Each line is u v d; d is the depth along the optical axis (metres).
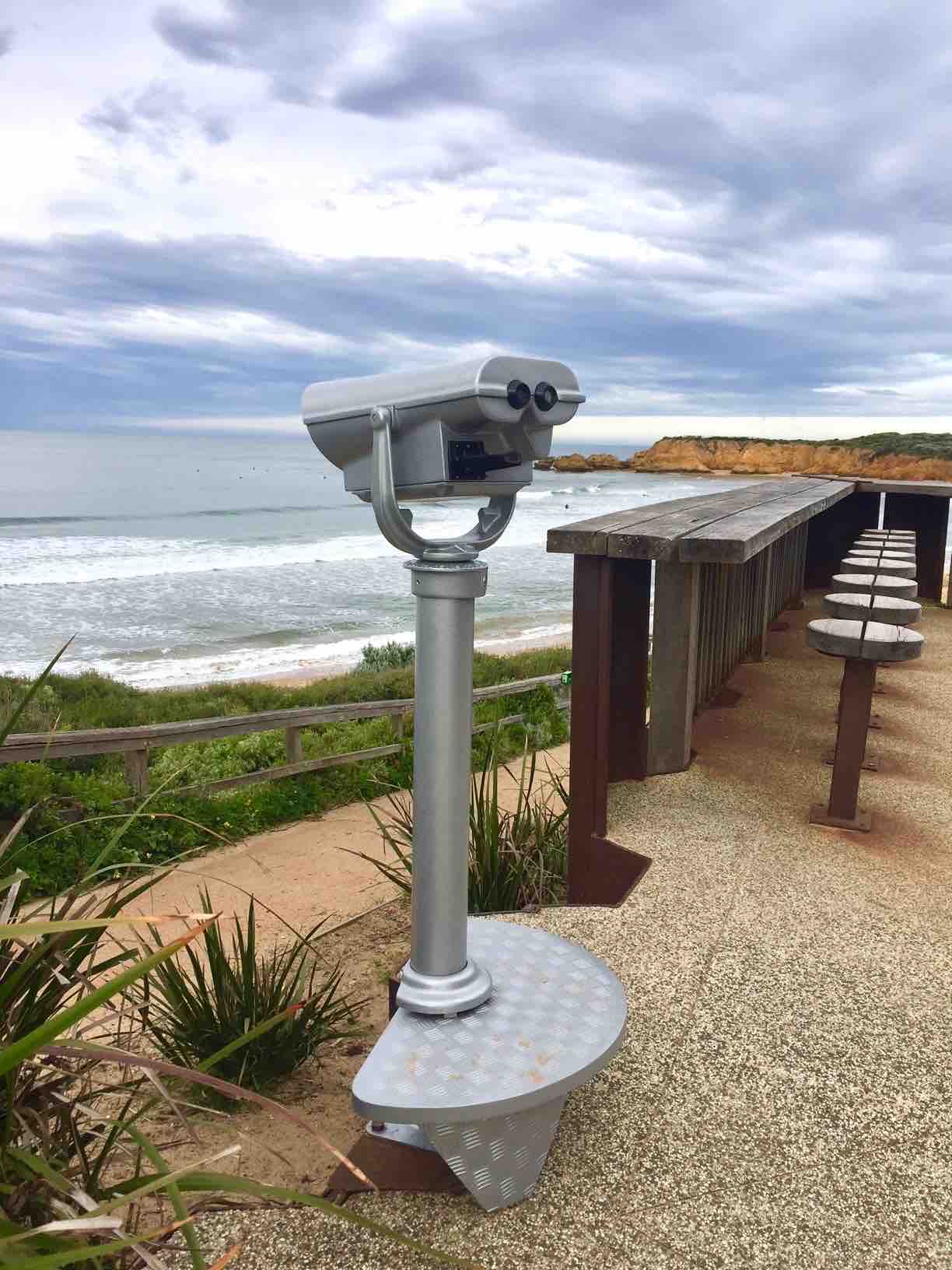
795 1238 1.25
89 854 5.13
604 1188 1.33
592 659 2.60
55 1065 1.06
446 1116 1.13
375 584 30.58
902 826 2.91
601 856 2.71
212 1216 1.29
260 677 17.47
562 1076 1.20
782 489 5.23
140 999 1.52
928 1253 1.23
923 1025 1.79
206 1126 2.21
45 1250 0.79
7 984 1.00
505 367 1.11
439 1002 1.32
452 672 1.25
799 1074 1.62
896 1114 1.51
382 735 8.64
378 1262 1.19
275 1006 2.49
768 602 5.47
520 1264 1.19
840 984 1.94
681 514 3.20
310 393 1.33
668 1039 1.72
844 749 2.85
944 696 4.74
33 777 5.14
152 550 38.88
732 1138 1.45
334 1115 2.30
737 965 2.01
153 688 16.12
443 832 1.30
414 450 1.19
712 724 4.04
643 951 2.07
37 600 25.78
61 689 13.57
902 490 6.68
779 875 2.50
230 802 6.52
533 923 2.21
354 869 5.53
